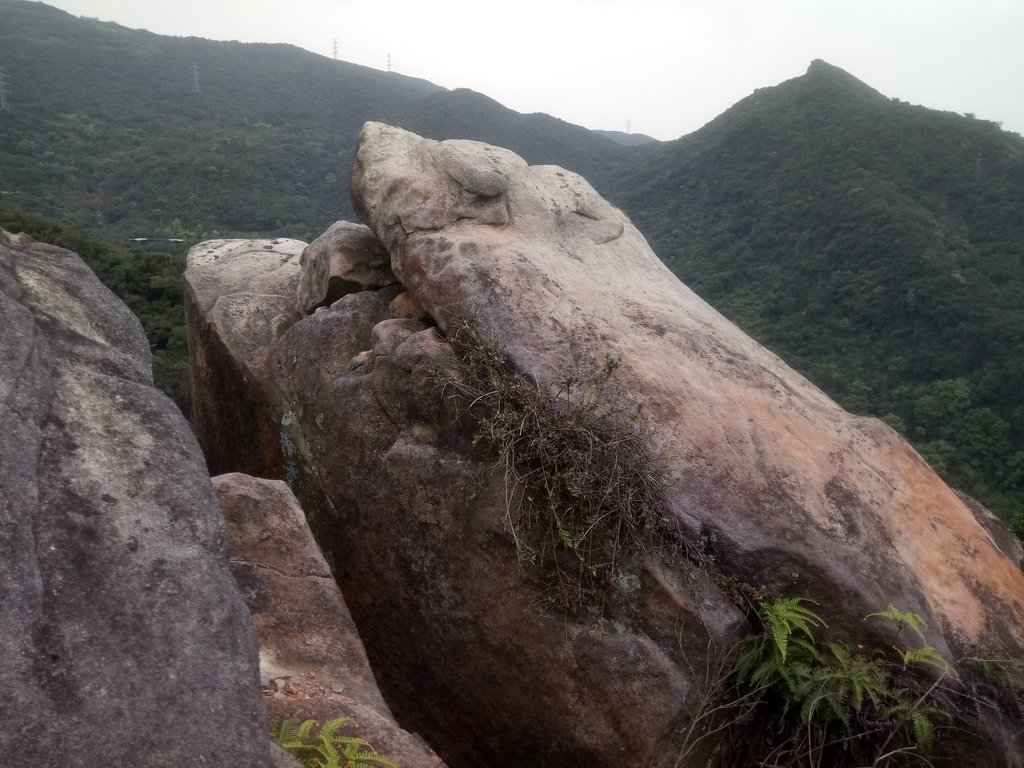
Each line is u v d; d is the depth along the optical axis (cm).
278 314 543
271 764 168
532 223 481
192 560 193
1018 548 460
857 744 329
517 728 351
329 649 285
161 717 160
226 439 537
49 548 175
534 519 345
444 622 370
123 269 1931
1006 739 321
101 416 216
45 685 153
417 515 381
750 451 367
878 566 346
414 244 444
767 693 342
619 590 331
